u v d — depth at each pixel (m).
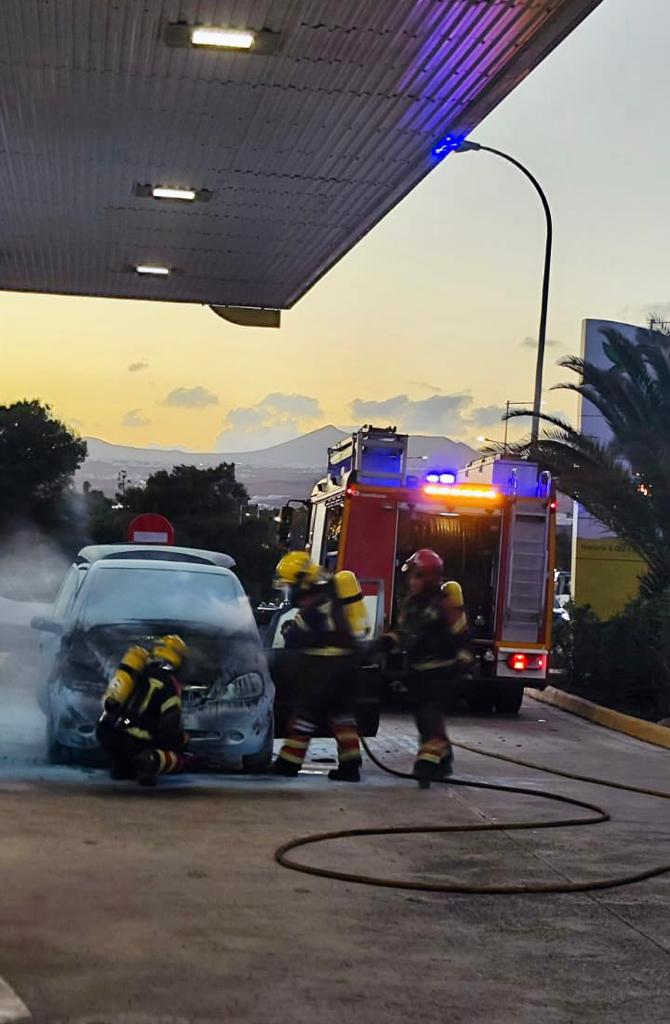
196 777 9.68
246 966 5.06
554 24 9.03
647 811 9.05
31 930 5.38
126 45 9.56
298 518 20.05
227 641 10.01
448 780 9.86
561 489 18.89
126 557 11.98
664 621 16.59
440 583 10.00
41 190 13.28
